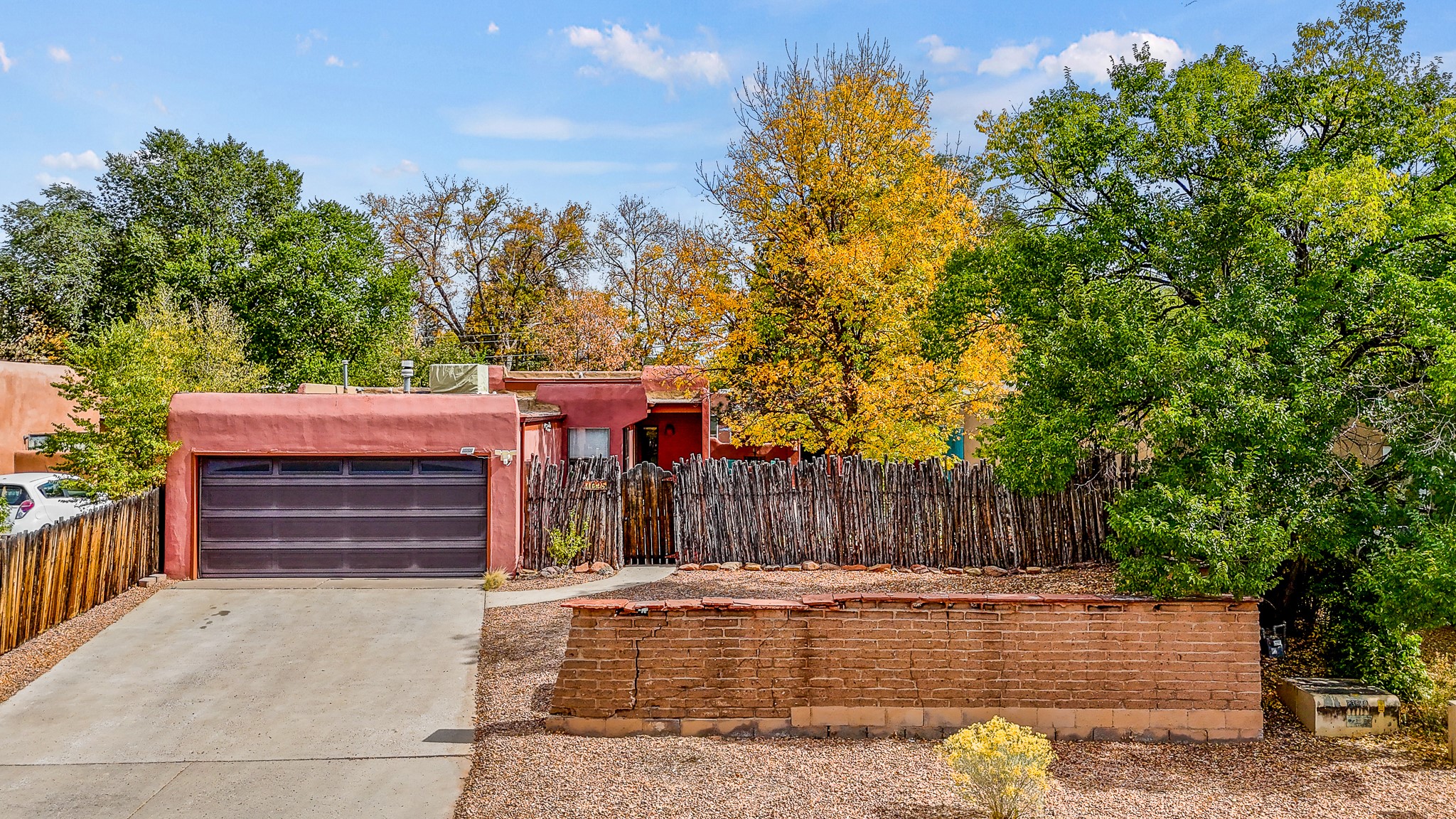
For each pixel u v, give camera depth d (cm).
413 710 905
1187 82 1191
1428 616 825
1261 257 1041
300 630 1187
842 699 816
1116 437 1011
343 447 1477
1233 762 776
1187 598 831
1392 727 850
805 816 652
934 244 1845
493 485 1500
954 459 1834
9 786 739
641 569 1560
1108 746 805
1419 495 920
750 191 2058
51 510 1811
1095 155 1238
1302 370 929
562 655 1053
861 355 1891
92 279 3719
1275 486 888
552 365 4150
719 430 2594
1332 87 1140
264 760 787
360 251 4009
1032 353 1097
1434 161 1132
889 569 1542
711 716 813
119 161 4056
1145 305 1052
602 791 693
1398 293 918
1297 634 1123
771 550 1594
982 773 642
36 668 1032
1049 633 822
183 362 2586
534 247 4756
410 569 1497
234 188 4094
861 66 2123
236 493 1487
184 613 1264
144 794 722
